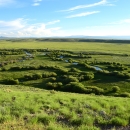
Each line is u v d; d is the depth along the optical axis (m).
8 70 62.31
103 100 18.55
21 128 10.75
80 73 56.44
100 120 12.22
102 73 56.78
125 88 44.59
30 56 97.44
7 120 11.78
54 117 12.59
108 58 92.19
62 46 174.50
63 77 51.91
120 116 13.14
